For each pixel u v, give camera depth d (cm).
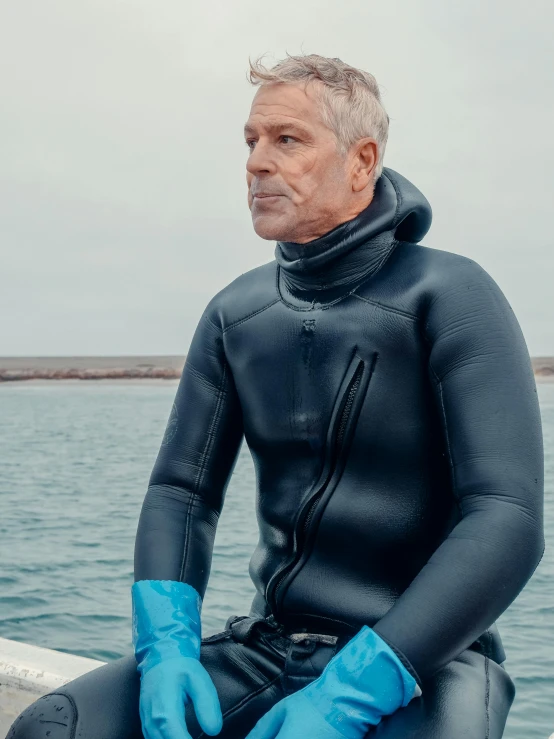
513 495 164
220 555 777
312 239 187
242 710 175
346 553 182
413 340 180
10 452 2025
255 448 197
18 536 928
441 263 183
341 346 183
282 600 186
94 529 975
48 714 167
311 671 175
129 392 6800
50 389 7606
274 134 182
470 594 158
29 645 252
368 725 155
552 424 2655
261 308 197
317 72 182
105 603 632
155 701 164
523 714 394
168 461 205
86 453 2002
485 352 173
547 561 750
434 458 182
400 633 157
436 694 162
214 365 205
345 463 183
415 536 180
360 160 185
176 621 179
